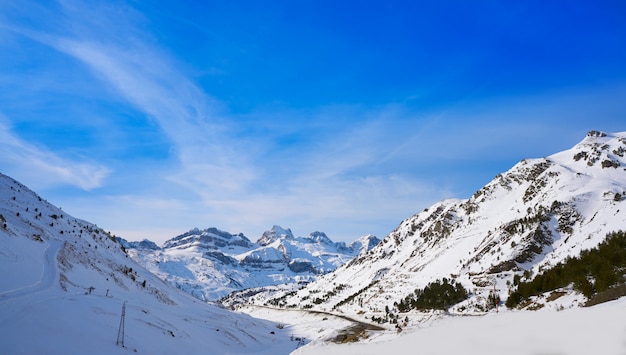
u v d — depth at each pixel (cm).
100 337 5500
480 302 16200
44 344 4525
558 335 1998
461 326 2820
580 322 2158
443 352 2147
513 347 1956
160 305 12512
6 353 3997
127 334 6231
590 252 11794
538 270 17488
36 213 14550
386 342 2819
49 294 6775
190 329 9988
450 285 19612
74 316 5866
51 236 12462
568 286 9244
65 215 18762
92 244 15838
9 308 5359
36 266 8519
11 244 8800
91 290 8850
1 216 10306
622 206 19275
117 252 18975
